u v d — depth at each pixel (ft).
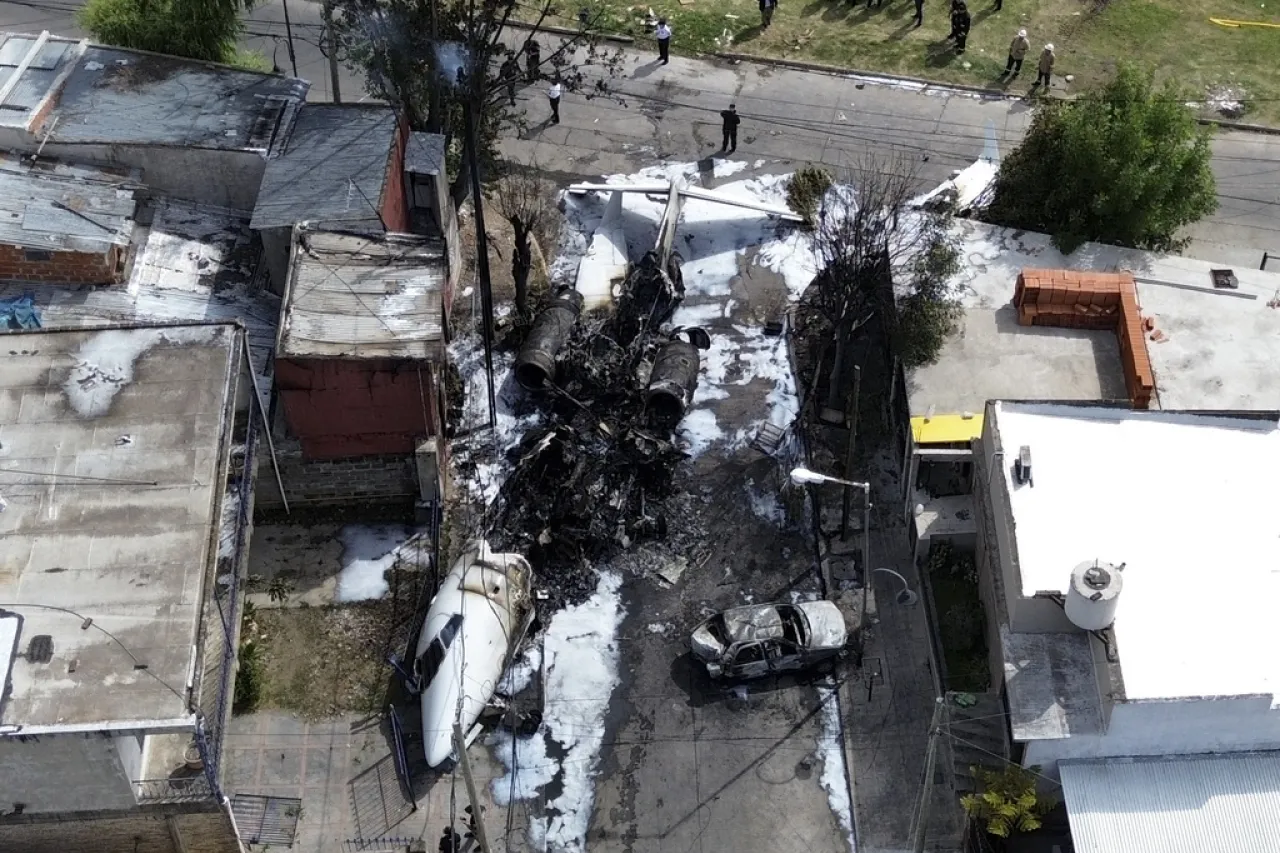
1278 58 163.22
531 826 95.40
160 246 114.73
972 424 107.76
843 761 98.89
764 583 109.70
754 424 120.37
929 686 102.68
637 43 163.02
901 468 115.85
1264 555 92.99
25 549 81.10
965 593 106.11
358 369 102.17
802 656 102.47
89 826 84.89
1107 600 84.58
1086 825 86.69
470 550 108.06
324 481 111.14
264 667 103.19
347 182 114.42
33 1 160.76
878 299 118.01
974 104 155.53
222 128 117.29
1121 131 120.47
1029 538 94.12
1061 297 114.73
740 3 170.50
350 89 151.84
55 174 113.39
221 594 89.71
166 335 92.17
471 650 98.78
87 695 74.90
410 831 94.73
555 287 128.88
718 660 101.76
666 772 98.48
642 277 124.16
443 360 114.32
